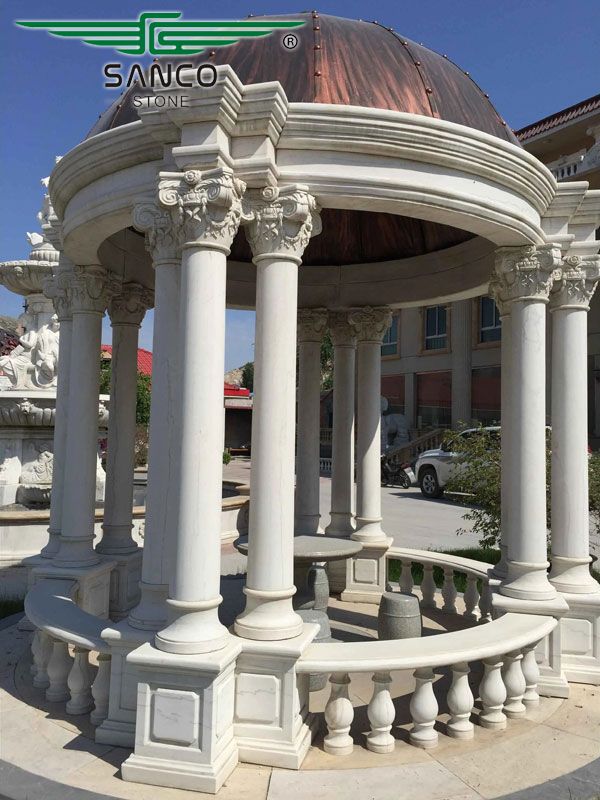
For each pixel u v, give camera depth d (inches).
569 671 235.1
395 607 253.0
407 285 339.3
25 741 182.5
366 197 192.2
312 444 360.2
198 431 171.9
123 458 299.9
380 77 207.2
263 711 173.3
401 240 331.6
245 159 183.3
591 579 247.4
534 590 227.5
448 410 1273.4
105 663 192.4
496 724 196.7
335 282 355.3
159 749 163.0
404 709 211.8
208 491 172.1
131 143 195.5
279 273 186.5
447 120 210.7
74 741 182.5
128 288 298.7
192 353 173.6
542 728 197.9
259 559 182.7
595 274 250.4
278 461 184.1
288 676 172.4
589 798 157.6
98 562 270.5
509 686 205.3
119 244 283.1
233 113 179.0
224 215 176.7
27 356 498.9
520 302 238.4
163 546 186.2
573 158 960.9
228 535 531.2
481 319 1222.3
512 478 236.4
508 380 263.4
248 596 183.6
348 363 367.2
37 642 230.4
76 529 262.2
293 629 180.7
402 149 192.9
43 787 158.4
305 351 362.0
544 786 162.9
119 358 303.4
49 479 498.6
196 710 161.9
